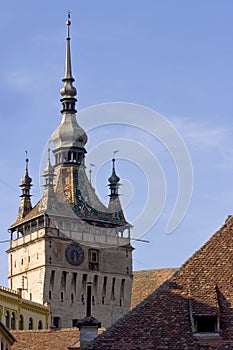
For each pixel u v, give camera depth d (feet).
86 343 219.82
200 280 209.56
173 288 209.26
